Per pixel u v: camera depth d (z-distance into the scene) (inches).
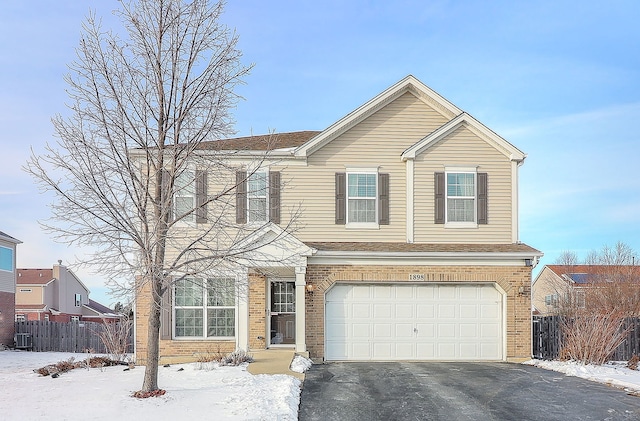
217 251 469.1
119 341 709.3
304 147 722.2
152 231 464.8
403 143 748.6
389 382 532.4
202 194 533.6
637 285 1299.2
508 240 737.0
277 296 706.2
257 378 510.6
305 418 408.2
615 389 507.8
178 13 464.8
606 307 1116.5
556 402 457.4
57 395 455.8
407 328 696.4
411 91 756.6
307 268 686.5
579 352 643.5
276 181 718.5
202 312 685.9
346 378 551.5
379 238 729.6
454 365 652.7
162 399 431.2
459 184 740.0
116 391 467.2
